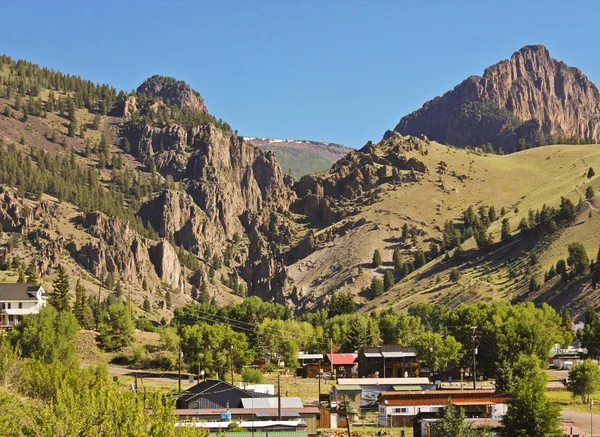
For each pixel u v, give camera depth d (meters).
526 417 137.00
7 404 89.62
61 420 80.56
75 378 119.38
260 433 126.25
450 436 131.38
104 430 80.94
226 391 154.50
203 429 96.44
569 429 145.00
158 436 81.69
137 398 86.62
